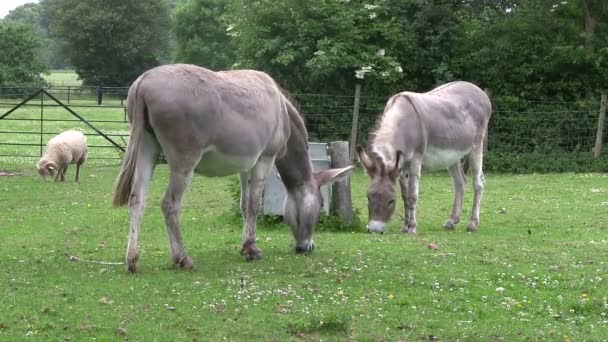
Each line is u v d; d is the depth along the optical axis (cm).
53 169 1756
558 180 1903
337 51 2109
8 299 677
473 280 813
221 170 835
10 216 1249
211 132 786
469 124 1258
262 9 2191
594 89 2256
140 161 772
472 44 2278
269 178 1189
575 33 2275
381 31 2200
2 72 6419
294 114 927
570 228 1245
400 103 1173
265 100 854
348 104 2194
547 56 2223
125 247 989
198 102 772
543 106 2219
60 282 750
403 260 912
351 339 605
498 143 2191
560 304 725
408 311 686
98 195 1552
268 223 1196
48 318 626
